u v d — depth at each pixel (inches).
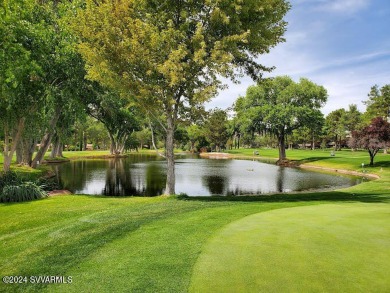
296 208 392.8
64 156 2391.7
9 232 364.5
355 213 345.4
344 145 4210.1
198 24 519.8
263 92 1990.7
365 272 188.5
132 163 1919.3
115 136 2989.7
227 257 220.1
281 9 587.8
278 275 188.1
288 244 238.5
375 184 871.7
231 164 1940.2
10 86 692.1
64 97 956.0
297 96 1958.7
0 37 616.4
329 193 685.3
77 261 244.4
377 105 2728.8
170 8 558.3
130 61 529.7
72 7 794.2
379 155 2142.0
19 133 814.5
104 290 191.9
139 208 461.4
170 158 645.3
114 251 261.0
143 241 280.4
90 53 526.0
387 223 293.7
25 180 775.1
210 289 177.6
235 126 3614.7
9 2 649.6
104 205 513.7
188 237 279.6
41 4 875.4
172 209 439.8
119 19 526.9
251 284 179.5
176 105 623.8
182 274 200.4
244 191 866.1
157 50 534.6
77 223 370.3
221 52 511.2
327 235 257.0
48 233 334.3
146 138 3946.9
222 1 520.4
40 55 776.9
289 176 1254.3
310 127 2000.5
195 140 4188.0
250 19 574.2
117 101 1233.4
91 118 3420.3
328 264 200.4
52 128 1122.0
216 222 333.4
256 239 254.8
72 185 956.6
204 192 846.5
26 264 246.5
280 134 2103.8
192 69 554.6
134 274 208.8
